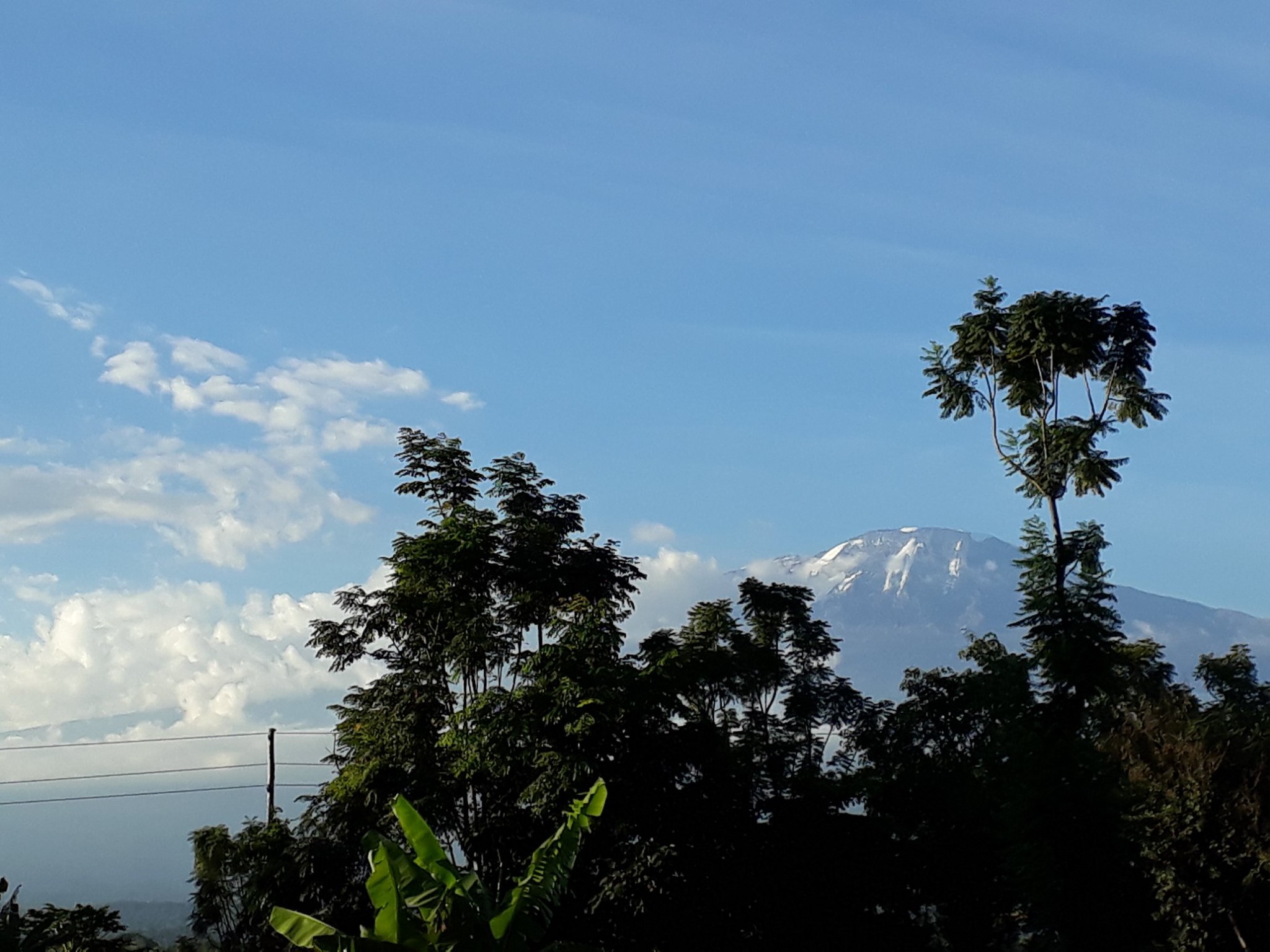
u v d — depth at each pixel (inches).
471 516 1259.2
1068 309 1627.7
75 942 1018.1
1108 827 1086.4
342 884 1109.1
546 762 1062.4
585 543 1334.9
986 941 1332.4
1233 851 1138.7
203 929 1183.6
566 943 605.6
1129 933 1093.8
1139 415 1654.8
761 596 1595.7
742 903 1091.9
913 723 1497.3
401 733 1167.6
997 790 1267.2
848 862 1173.7
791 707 1545.3
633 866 1021.8
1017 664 1448.1
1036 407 1718.8
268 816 1316.4
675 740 1117.7
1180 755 1209.4
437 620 1208.8
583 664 1115.3
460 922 587.8
